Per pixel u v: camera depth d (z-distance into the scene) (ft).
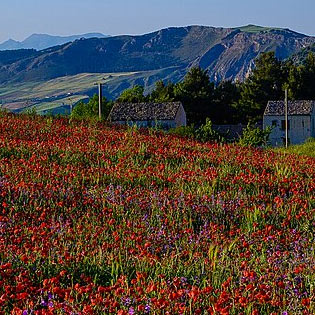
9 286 24.90
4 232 34.76
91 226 38.09
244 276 27.71
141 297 24.22
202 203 46.09
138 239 34.45
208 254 32.01
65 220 40.55
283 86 320.50
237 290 25.88
